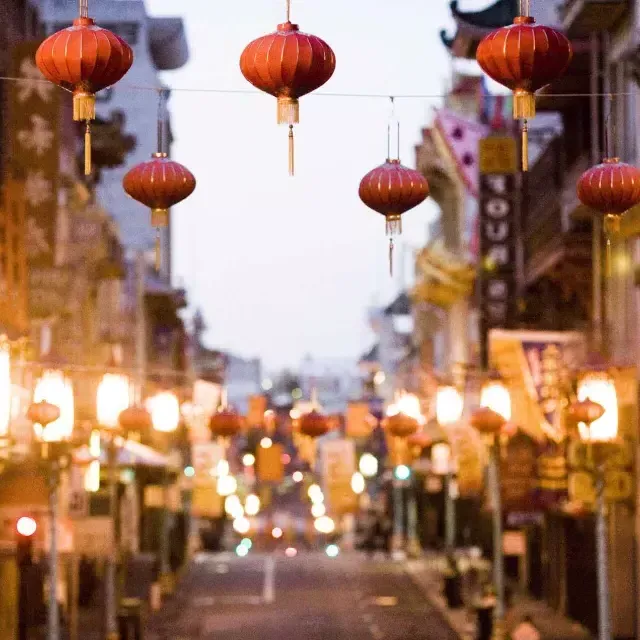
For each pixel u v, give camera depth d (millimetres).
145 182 29000
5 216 52438
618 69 61750
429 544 121812
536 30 24875
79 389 48188
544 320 78312
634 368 57969
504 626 58344
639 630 61094
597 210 29359
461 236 108625
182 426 87312
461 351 109750
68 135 63312
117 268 82312
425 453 103938
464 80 106688
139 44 120938
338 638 68688
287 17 25562
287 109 25234
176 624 74188
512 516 64188
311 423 52781
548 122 90250
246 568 109875
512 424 54562
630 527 62594
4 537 52281
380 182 28812
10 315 51906
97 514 74062
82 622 69500
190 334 149625
